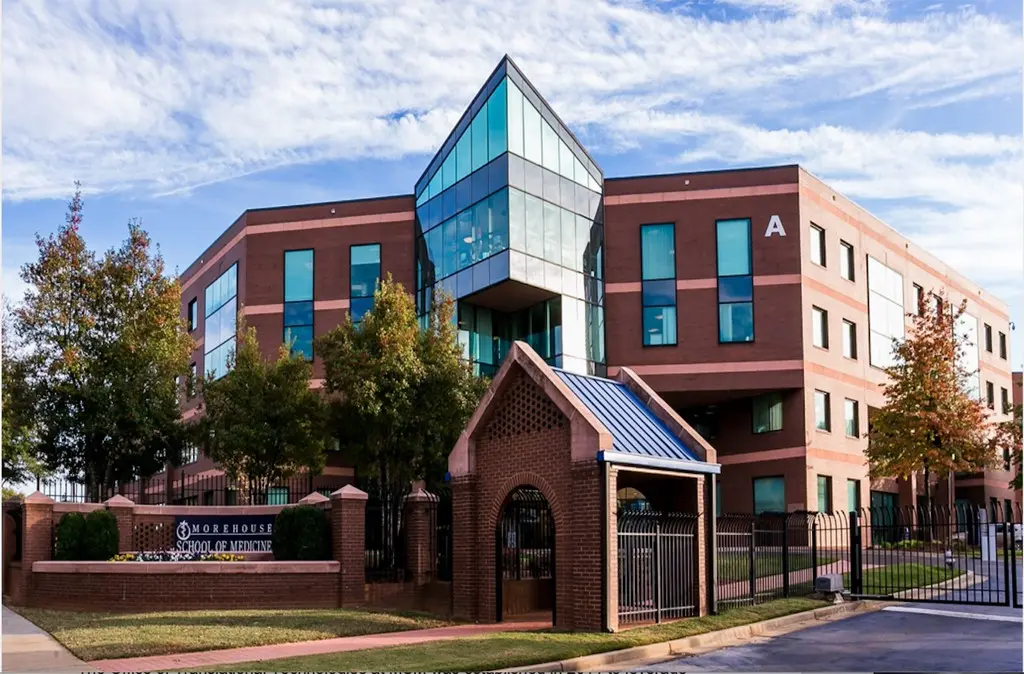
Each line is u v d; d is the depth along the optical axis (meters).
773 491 40.06
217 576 21.48
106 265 29.81
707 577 19.66
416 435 27.81
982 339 60.19
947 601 21.14
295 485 39.59
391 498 28.27
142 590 21.28
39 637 16.98
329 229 43.00
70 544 22.64
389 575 23.75
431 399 27.86
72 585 21.81
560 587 18.16
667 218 40.84
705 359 39.78
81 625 18.09
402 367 27.19
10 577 23.88
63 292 29.23
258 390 29.67
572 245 39.75
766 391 40.00
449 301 29.62
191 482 46.50
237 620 18.62
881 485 44.62
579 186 40.44
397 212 42.59
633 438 18.73
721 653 16.39
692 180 40.88
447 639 16.53
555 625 18.14
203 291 50.00
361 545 22.31
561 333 38.78
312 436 29.64
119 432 29.72
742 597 21.12
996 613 20.38
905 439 37.25
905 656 15.87
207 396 30.06
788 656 16.06
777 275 39.78
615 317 40.59
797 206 40.03
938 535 38.66
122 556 22.89
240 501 31.81
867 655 16.03
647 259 40.84
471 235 39.00
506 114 37.78
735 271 40.12
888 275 47.94
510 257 36.91
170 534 24.28
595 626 17.27
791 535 30.83
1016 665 14.96
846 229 43.94
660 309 40.41
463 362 29.47
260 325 42.78
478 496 19.98
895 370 40.16
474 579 19.72
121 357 29.45
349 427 28.84
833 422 40.97
